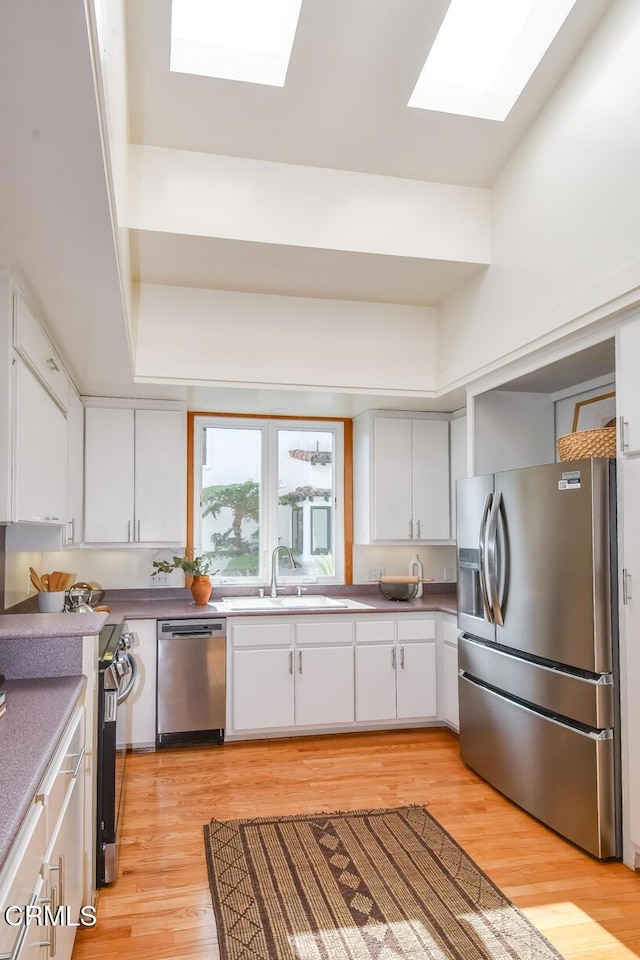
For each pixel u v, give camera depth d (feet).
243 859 8.78
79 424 13.46
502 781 10.77
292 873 8.42
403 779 11.62
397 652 14.14
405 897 7.85
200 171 10.52
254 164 10.77
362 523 16.06
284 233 10.84
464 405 15.08
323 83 9.53
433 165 11.20
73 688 6.90
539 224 10.23
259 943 6.98
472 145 10.83
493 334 11.61
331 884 8.16
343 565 16.65
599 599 8.65
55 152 5.16
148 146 10.32
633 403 8.34
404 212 11.42
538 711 9.93
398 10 8.63
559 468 9.34
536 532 9.86
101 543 14.06
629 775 8.44
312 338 13.50
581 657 8.86
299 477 16.67
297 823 9.86
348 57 9.18
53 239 6.60
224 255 11.27
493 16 9.55
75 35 3.95
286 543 16.47
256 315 13.21
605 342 9.10
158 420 14.47
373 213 11.27
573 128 9.43
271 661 13.56
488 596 10.85
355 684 13.92
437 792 11.05
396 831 9.58
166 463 14.47
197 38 9.25
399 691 14.12
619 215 8.46
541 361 10.49
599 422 11.51
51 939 4.87
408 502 15.71
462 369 12.76
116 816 8.56
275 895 7.92
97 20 4.24
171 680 13.12
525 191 10.64
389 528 15.56
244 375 13.10
